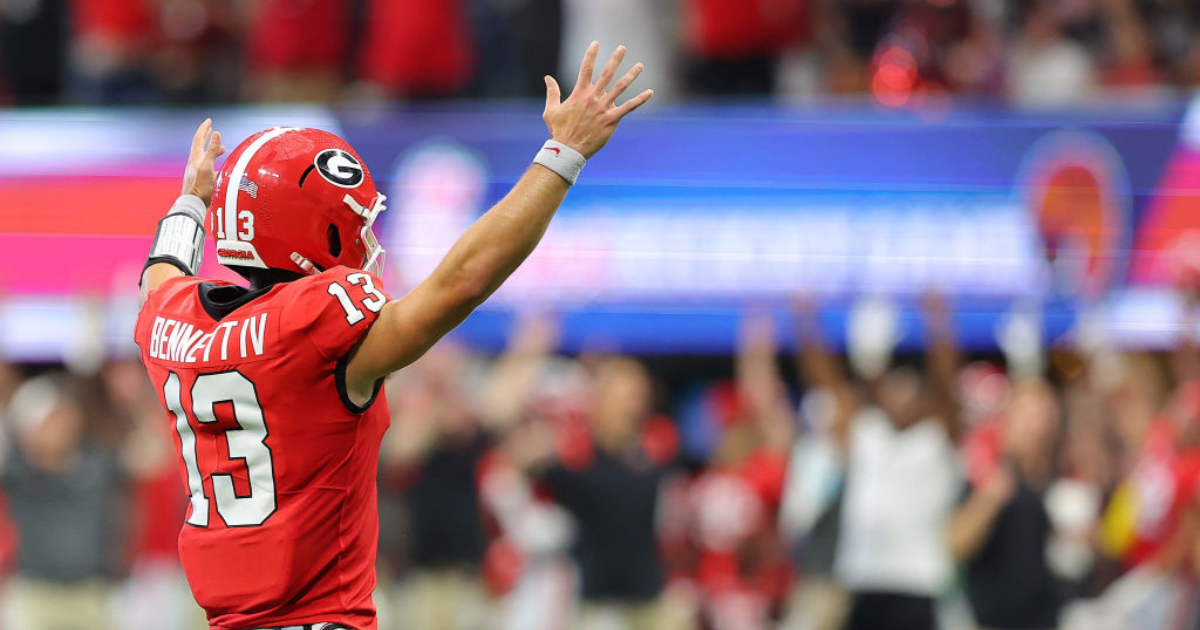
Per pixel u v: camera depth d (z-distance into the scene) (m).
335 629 11.56
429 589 30.47
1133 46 37.06
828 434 28.38
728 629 30.84
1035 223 31.02
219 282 12.51
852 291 31.02
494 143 31.73
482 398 31.39
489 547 30.98
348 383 11.27
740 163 31.31
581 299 31.27
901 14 36.09
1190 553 28.50
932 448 27.72
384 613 30.44
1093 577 29.38
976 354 33.62
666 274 31.23
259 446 11.44
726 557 31.16
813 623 28.06
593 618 29.86
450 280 10.93
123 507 32.16
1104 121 31.06
